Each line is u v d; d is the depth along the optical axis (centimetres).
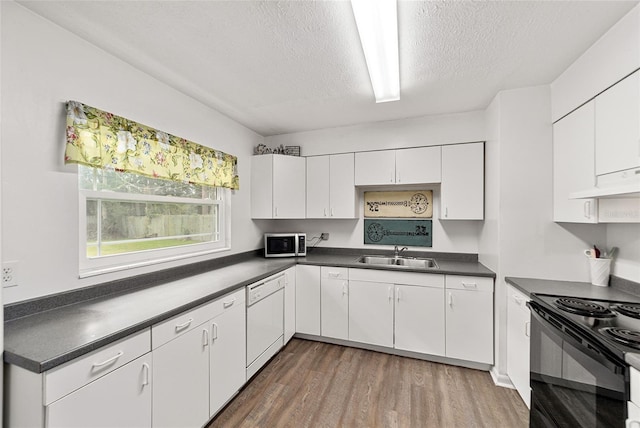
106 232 178
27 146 133
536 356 156
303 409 187
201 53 171
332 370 234
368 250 328
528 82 204
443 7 131
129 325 124
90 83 160
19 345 106
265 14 137
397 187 319
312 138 326
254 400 196
